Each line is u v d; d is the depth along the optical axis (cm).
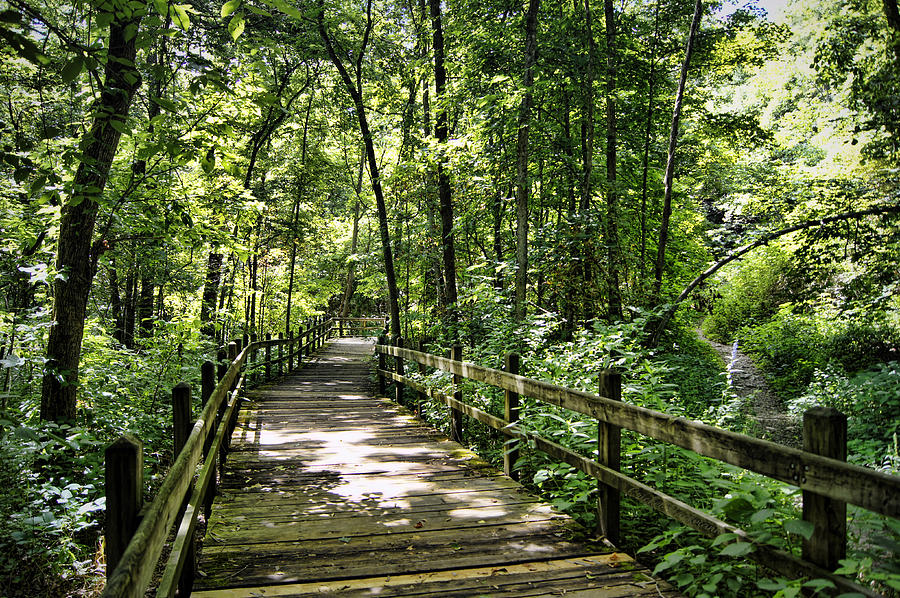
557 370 617
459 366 673
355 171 3222
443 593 304
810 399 1046
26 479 441
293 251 2367
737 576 298
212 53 1109
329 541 382
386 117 1828
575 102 1302
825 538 230
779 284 2230
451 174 1278
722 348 2170
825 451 229
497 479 540
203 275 1451
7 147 355
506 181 1256
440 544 376
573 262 1123
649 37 1435
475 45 1147
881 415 798
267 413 929
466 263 1767
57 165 670
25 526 391
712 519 290
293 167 2145
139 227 782
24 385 684
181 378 855
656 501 330
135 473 185
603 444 387
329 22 1429
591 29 1283
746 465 262
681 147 1705
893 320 1341
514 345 814
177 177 859
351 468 583
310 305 3194
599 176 1393
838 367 1240
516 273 1058
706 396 1088
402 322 1914
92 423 629
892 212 1070
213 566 341
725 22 1447
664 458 440
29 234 681
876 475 200
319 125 2278
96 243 671
